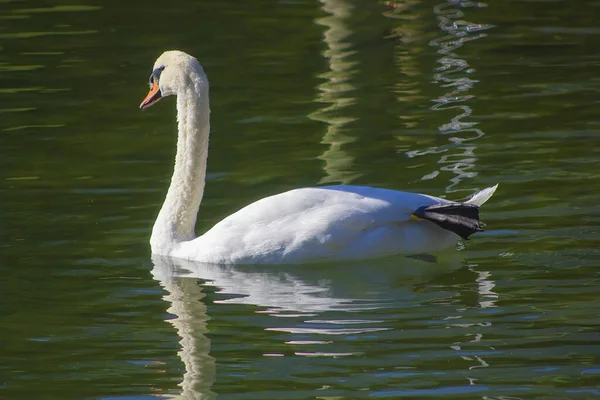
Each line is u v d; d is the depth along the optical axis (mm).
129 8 26609
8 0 27359
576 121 17562
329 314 11133
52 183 15500
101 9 26516
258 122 18203
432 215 12312
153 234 13141
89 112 19109
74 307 11414
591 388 9305
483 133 17094
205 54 22625
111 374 9875
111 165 16344
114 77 21078
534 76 20500
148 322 11023
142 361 10125
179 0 27375
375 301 11453
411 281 12016
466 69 21109
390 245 12531
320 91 19906
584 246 12688
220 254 12656
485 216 13711
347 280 12117
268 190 15000
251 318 11062
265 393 9406
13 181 15609
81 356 10250
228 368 9938
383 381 9547
